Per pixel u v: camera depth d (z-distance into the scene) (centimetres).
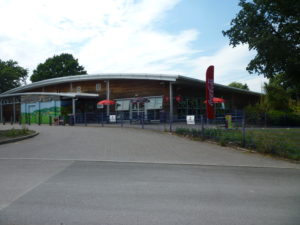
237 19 1372
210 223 366
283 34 1263
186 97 2562
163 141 1238
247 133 1220
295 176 661
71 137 1359
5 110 3591
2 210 405
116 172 662
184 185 558
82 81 2942
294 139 1116
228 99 3275
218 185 564
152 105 2406
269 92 2691
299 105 2664
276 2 1217
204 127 1338
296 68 1262
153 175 639
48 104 2812
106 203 439
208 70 1273
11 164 738
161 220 373
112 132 1606
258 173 689
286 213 408
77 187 529
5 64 5353
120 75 2538
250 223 368
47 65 5841
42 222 362
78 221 367
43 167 704
